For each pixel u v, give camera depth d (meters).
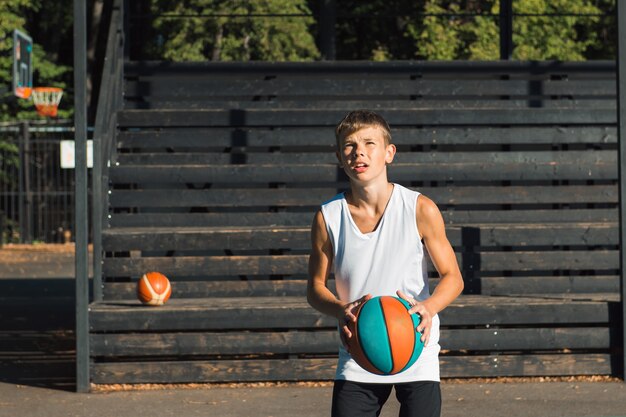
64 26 40.94
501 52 16.38
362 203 5.12
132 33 33.38
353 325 4.91
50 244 34.69
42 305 18.72
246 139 13.41
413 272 5.10
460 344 10.51
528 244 11.48
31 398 9.93
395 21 31.94
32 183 36.62
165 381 10.37
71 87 42.34
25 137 34.84
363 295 5.11
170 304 10.67
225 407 9.45
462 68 15.56
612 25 33.53
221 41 30.23
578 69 15.66
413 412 5.11
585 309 10.55
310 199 12.57
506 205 13.31
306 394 10.02
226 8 29.92
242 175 12.48
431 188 12.69
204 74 15.20
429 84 14.88
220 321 10.34
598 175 12.73
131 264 11.32
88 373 10.25
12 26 36.16
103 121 12.20
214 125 13.77
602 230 11.50
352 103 14.59
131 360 11.32
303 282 11.50
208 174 12.44
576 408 9.26
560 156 13.50
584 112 13.93
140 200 12.48
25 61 27.12
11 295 20.69
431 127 14.09
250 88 14.72
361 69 15.39
